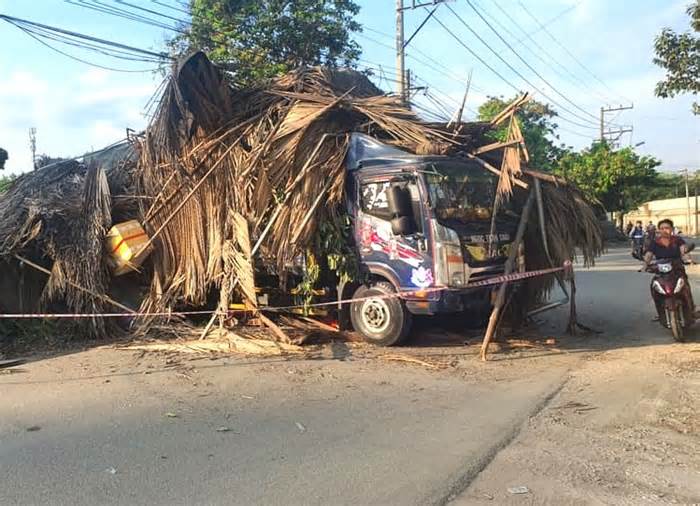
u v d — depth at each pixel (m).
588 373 7.58
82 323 9.97
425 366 8.06
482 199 9.42
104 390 7.01
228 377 7.54
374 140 9.63
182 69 10.03
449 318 10.70
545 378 7.38
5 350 9.19
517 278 8.84
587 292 15.75
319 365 8.14
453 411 6.13
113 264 10.32
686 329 9.88
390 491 4.31
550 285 10.62
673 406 6.15
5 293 10.12
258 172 9.80
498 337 9.84
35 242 10.33
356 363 8.25
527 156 9.50
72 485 4.45
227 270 10.11
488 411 6.12
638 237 28.78
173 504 4.15
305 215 9.44
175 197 10.72
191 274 10.45
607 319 11.58
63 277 10.04
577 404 6.31
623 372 7.55
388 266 9.23
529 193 9.75
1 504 4.16
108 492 4.34
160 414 6.12
